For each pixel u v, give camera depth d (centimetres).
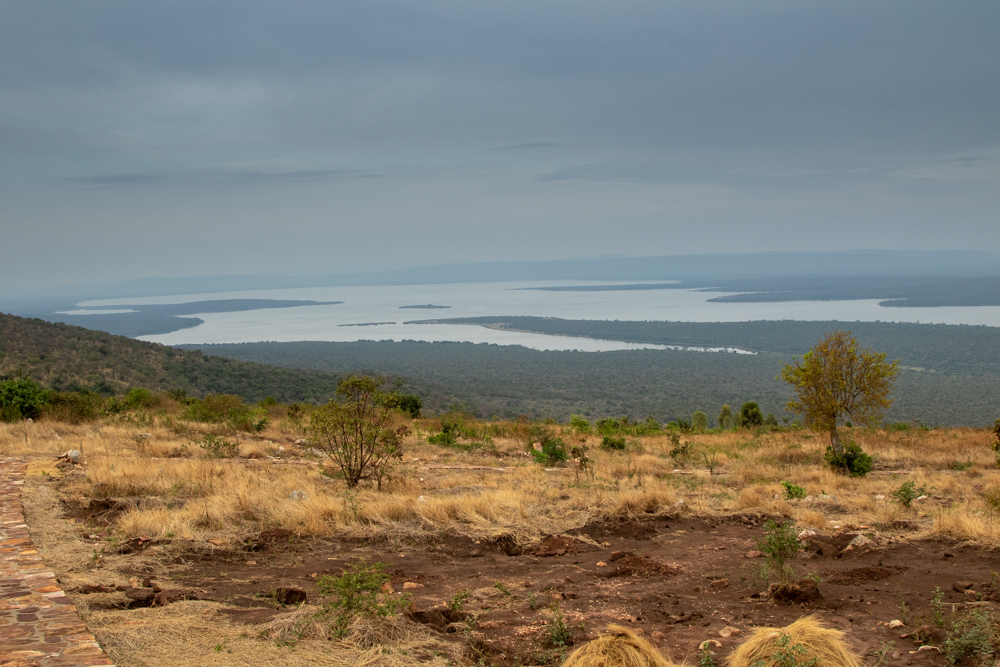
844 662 354
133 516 768
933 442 1967
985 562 684
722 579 635
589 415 9375
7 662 387
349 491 960
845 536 759
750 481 1275
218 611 510
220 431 1761
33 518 761
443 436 1867
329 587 513
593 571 672
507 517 855
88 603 500
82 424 1769
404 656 432
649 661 333
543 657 441
